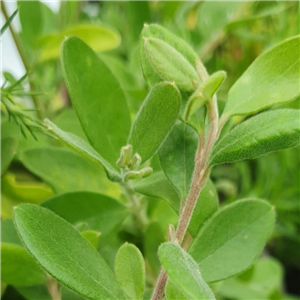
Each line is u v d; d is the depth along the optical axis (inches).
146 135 7.2
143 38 7.1
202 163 7.3
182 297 6.5
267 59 7.3
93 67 8.3
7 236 8.6
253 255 8.3
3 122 9.4
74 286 6.8
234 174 16.2
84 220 9.1
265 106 7.1
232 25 12.9
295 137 6.7
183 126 8.2
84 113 8.2
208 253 8.2
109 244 9.7
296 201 15.3
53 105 14.3
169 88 6.9
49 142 12.2
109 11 17.8
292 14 13.8
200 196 8.4
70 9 13.7
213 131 7.3
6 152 9.1
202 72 7.4
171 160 8.0
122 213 9.2
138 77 13.1
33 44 11.9
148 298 8.3
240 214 8.4
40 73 13.0
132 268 7.3
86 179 10.0
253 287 14.4
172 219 10.7
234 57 14.6
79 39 8.2
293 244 17.8
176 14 14.1
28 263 8.2
